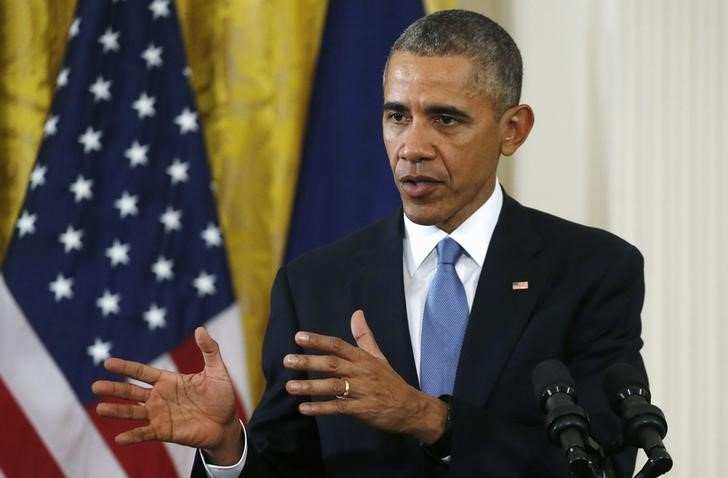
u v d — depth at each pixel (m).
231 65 14.73
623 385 6.83
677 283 14.56
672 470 14.48
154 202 14.59
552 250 8.59
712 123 14.66
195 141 14.66
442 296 8.39
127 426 14.38
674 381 14.50
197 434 7.61
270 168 14.64
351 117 14.73
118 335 14.36
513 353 8.13
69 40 14.66
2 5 14.54
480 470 7.51
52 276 14.33
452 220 8.53
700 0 14.73
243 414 14.51
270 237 14.62
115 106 14.64
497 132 8.27
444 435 7.53
